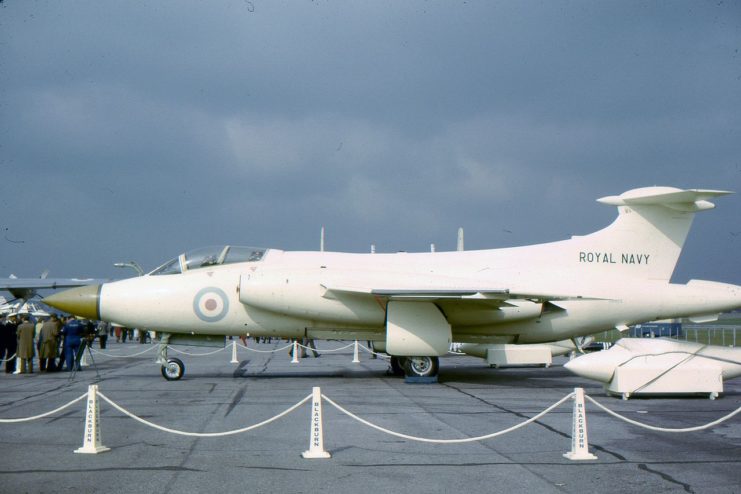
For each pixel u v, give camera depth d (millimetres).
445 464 7742
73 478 7004
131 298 17281
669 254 18891
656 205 18797
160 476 7098
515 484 6836
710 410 12195
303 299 16844
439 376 19344
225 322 17484
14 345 21703
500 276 18078
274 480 6949
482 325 18266
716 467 7645
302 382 17078
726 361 13938
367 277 17234
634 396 14180
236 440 9141
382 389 15492
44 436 9461
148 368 22672
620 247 18812
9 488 6602
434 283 17125
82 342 20547
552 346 23281
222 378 18312
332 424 10445
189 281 17578
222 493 6422
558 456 8211
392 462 7828
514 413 11672
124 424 10438
